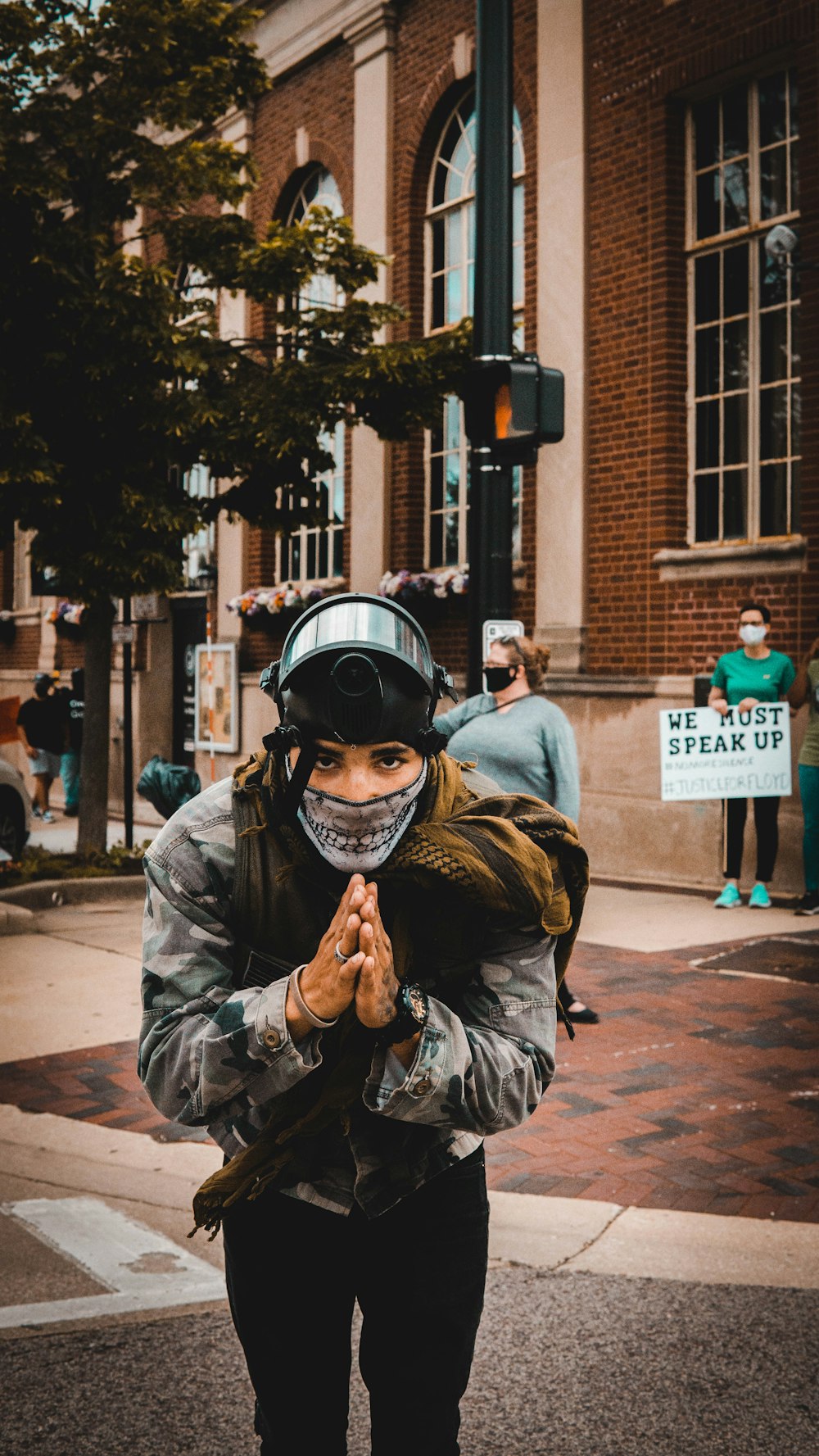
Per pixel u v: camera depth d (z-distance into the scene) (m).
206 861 1.87
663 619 10.46
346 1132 1.86
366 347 10.60
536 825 1.90
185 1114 1.80
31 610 21.62
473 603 6.82
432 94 13.08
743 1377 3.21
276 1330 1.95
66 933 8.72
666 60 10.34
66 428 9.69
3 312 9.23
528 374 6.61
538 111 11.46
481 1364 3.28
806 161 9.40
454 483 13.30
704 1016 6.30
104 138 10.05
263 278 10.41
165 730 18.23
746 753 8.85
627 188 10.71
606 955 7.60
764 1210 4.18
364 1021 1.73
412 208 13.48
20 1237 4.10
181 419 9.65
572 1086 5.37
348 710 1.71
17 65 9.96
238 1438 2.97
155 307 9.39
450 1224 1.95
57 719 16.17
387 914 1.85
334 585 14.73
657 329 10.48
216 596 16.89
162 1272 3.85
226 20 10.20
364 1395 3.22
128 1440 2.96
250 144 15.85
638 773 10.56
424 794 1.91
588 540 11.09
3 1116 5.25
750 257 10.02
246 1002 1.74
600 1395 3.13
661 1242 3.97
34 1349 3.37
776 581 9.62
